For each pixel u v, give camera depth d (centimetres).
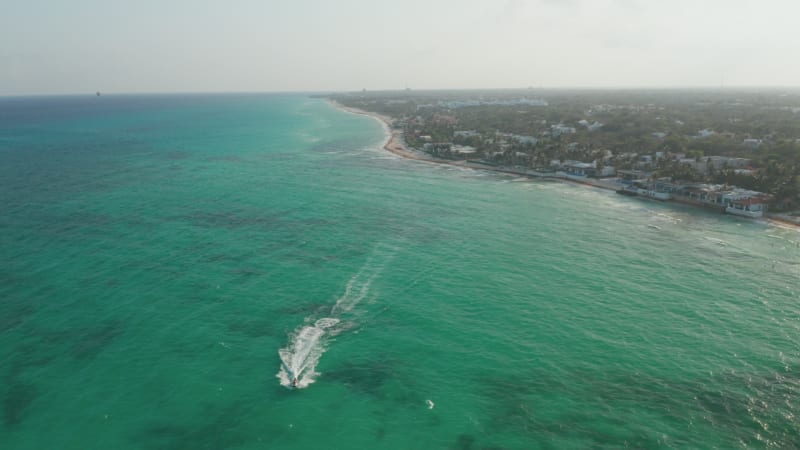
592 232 10131
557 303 7006
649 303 7006
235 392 5125
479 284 7594
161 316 6512
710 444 4494
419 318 6575
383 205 12162
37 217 10644
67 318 6419
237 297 7062
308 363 5603
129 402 4956
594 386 5266
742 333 6225
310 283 7556
